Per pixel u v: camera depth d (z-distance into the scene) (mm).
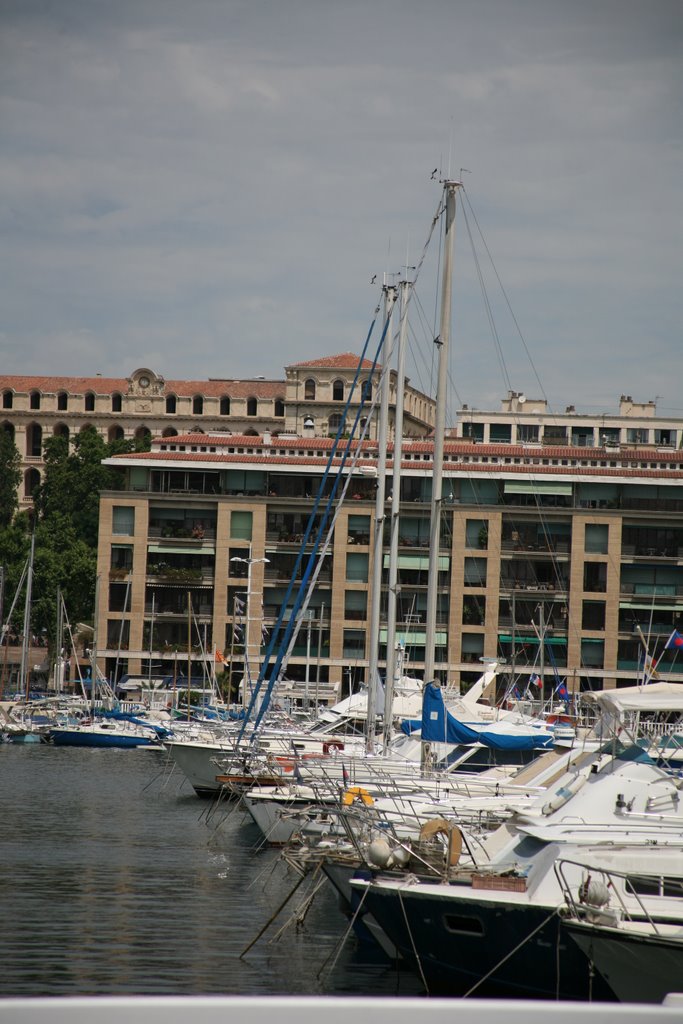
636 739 66750
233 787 120438
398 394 136875
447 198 108688
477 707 131000
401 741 123062
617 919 52344
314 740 140500
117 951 67688
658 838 58719
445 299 107875
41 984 59844
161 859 101875
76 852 104812
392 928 59281
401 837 70625
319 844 74062
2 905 80312
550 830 59875
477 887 57719
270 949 69188
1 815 129500
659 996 51688
